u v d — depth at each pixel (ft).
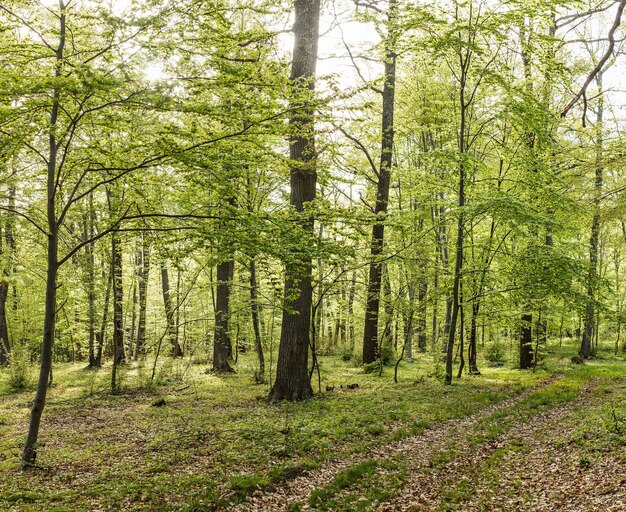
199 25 23.99
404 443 32.24
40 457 28.99
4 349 75.87
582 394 48.34
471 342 69.77
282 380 46.75
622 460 24.00
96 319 68.13
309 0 45.47
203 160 25.72
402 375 64.54
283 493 23.84
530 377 62.85
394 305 61.31
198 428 34.73
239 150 27.37
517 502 21.95
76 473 26.21
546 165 55.06
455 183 59.16
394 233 62.28
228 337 73.36
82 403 48.47
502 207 49.52
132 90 23.31
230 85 24.90
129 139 27.81
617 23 28.86
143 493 22.85
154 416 41.09
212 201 38.96
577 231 61.11
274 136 29.01
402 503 22.65
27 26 24.31
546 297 60.75
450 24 47.78
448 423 37.50
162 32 23.75
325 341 113.19
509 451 29.84
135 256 91.76
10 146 24.82
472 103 61.26
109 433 35.29
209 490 23.26
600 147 38.47
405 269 68.23
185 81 24.81
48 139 28.25
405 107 76.48
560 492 22.03
